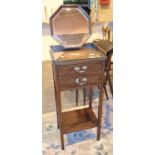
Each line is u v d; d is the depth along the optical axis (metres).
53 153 1.45
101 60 1.22
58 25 1.27
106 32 1.82
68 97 1.90
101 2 1.75
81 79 1.23
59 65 1.15
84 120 1.59
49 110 1.79
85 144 1.54
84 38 1.34
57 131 1.65
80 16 1.30
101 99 1.39
